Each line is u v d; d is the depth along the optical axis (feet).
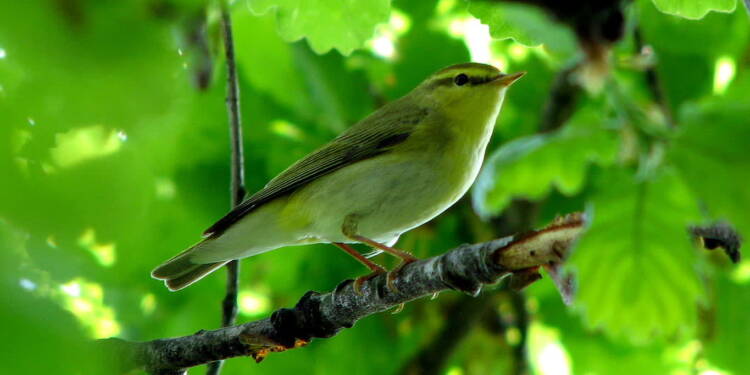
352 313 29.17
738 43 48.08
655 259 18.11
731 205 17.29
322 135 49.49
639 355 53.26
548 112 48.26
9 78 11.37
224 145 47.32
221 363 32.37
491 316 52.19
